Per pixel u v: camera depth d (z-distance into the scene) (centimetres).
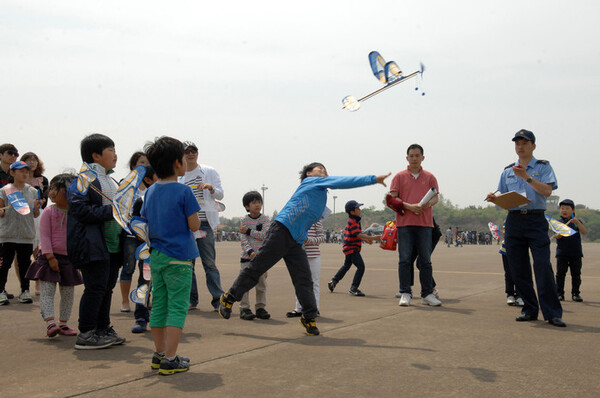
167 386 298
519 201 488
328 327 478
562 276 711
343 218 12300
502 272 1150
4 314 562
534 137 513
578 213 13225
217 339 428
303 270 447
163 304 346
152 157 353
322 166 489
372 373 320
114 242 418
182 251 338
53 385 303
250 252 564
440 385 296
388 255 2058
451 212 13075
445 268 1279
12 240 634
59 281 449
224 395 280
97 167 402
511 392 284
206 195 605
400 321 504
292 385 297
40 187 696
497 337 427
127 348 406
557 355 365
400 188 650
